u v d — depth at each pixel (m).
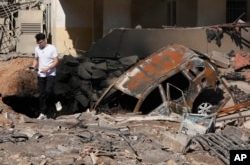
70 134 9.45
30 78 15.17
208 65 13.05
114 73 14.92
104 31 22.59
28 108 14.86
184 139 8.98
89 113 11.98
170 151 8.70
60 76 14.62
